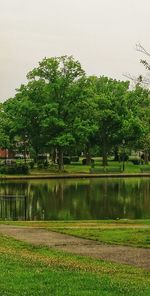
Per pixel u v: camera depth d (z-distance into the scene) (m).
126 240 20.80
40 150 94.06
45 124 75.81
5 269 13.73
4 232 23.53
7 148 97.69
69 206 39.94
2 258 15.70
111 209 38.03
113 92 88.25
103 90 90.56
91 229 24.53
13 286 11.68
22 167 71.75
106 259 16.73
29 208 38.97
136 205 40.12
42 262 15.25
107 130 86.19
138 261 16.44
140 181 63.28
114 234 22.50
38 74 80.44
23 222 29.34
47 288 11.64
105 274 13.71
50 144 77.56
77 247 19.22
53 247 19.20
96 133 84.69
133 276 13.74
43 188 54.41
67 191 51.06
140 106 92.31
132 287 12.02
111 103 84.62
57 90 79.19
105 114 82.56
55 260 15.89
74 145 78.38
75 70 79.94
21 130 81.50
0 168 72.00
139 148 95.12
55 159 92.06
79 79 79.88
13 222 29.34
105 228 25.06
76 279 12.68
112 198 44.88
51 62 79.50
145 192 49.78
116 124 85.50
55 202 42.53
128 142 91.06
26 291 11.30
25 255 16.86
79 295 11.09
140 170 76.75
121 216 34.47
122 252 18.08
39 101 80.38
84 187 55.31
